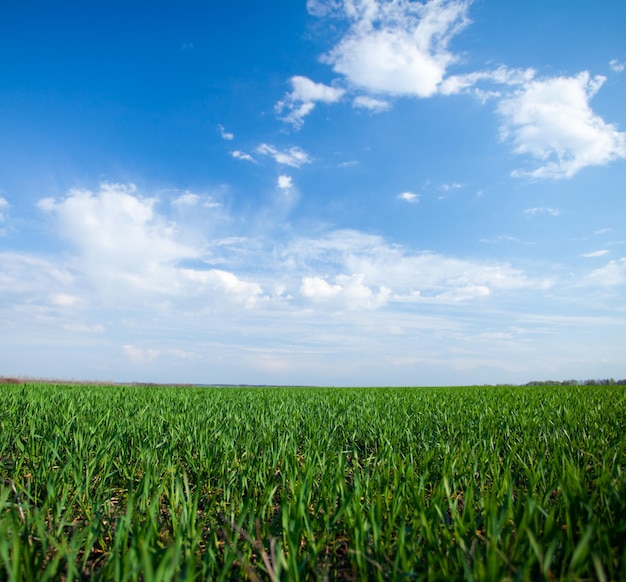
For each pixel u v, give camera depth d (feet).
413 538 8.27
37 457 15.39
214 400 39.06
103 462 14.73
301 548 8.98
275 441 18.75
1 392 37.81
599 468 12.75
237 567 8.73
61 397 36.11
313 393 50.67
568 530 7.79
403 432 20.98
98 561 9.32
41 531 8.06
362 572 7.66
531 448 16.12
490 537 7.50
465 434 21.03
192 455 17.22
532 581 7.25
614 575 7.02
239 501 11.93
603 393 45.70
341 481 11.13
